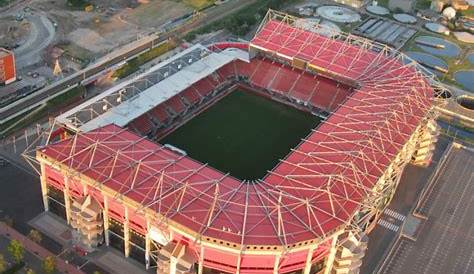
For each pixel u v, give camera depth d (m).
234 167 193.62
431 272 164.00
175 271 140.12
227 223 138.12
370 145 170.25
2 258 145.00
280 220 139.25
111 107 193.50
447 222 182.50
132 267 153.75
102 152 158.88
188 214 139.62
